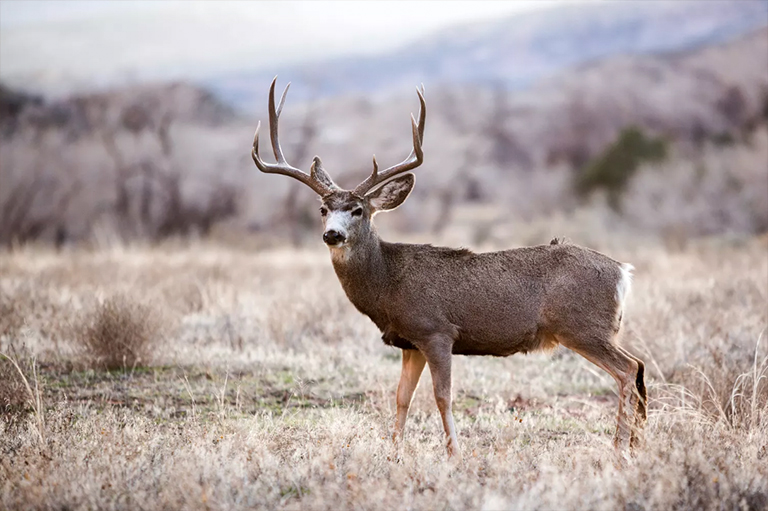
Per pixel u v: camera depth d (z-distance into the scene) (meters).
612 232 132.38
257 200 155.62
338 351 38.22
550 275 26.73
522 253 27.30
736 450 23.67
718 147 179.62
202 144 159.12
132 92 168.50
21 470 22.25
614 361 26.23
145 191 148.75
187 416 28.83
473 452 24.30
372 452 23.95
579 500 20.00
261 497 20.41
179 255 79.25
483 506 19.45
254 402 31.14
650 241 122.69
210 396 31.06
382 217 166.75
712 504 19.98
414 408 30.73
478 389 33.41
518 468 22.75
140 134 157.75
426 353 26.50
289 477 21.94
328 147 182.88
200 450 23.25
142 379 33.25
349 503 20.22
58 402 28.98
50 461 22.72
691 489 20.61
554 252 27.14
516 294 26.64
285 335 39.84
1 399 29.23
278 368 35.25
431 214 175.88
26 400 28.91
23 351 33.94
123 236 139.50
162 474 21.81
